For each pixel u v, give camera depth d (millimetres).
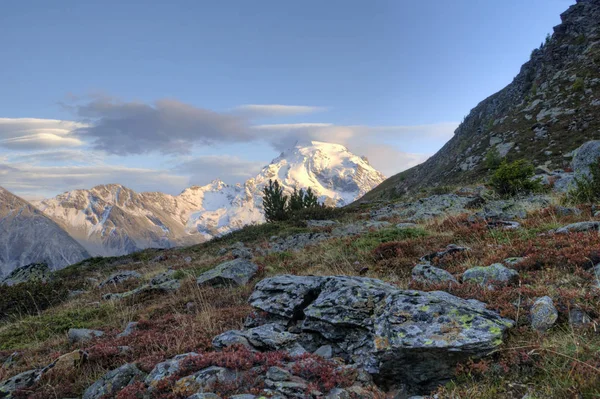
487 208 16906
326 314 7082
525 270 8148
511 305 6340
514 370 5066
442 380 5434
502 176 21812
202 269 18438
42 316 14617
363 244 15078
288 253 17844
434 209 22844
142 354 8031
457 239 12641
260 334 7078
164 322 10672
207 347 7688
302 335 7473
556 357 4883
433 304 6043
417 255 12000
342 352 6668
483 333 5359
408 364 5523
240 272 14805
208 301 12484
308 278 8883
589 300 5895
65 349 10086
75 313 14156
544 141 54062
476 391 4867
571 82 64688
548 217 12977
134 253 32969
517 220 13758
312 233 23109
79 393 6926
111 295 16484
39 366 8875
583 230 9953
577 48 73500
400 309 6109
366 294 7129
